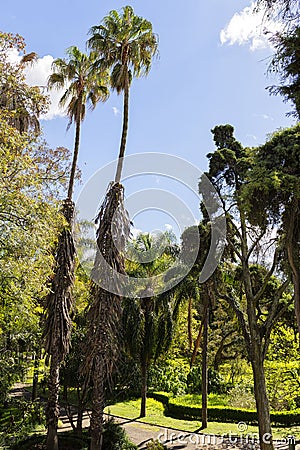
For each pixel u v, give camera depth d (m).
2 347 13.77
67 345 13.06
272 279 16.55
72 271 13.67
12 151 10.66
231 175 15.33
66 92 15.88
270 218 11.52
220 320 26.17
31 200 10.29
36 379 17.69
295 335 16.44
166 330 18.31
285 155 11.15
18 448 12.27
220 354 26.41
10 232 10.30
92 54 14.92
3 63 11.23
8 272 10.30
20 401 15.01
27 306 11.50
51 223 11.34
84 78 15.76
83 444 12.50
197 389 23.80
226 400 21.08
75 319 16.55
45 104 12.26
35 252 10.83
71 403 19.86
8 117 11.10
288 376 16.48
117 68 13.66
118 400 21.56
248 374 25.23
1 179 9.73
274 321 13.93
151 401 22.00
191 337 26.72
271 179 10.59
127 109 13.48
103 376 11.88
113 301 12.15
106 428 13.08
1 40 10.95
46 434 12.92
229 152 15.29
